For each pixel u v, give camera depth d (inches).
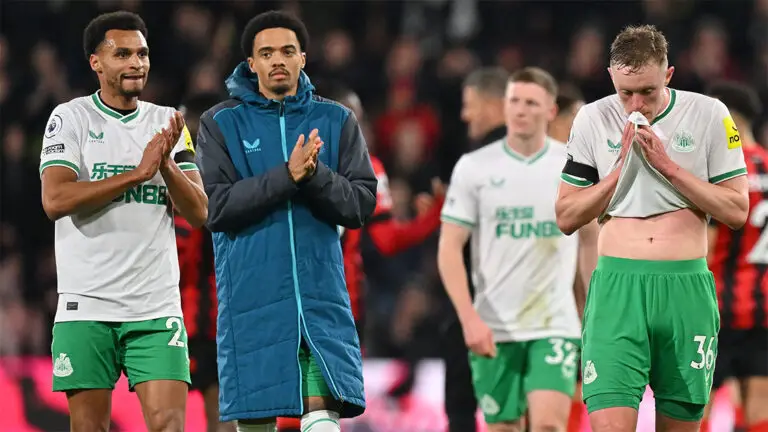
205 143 831.7
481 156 1060.5
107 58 828.6
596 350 782.5
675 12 2180.1
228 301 821.9
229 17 2101.4
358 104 1097.4
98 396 824.9
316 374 810.8
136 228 826.2
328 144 837.8
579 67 2034.9
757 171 1048.2
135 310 822.5
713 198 757.9
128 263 822.5
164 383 821.2
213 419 1051.9
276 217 815.1
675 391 781.9
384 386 1406.3
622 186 782.5
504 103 1149.7
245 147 829.8
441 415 1389.0
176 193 812.0
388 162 2007.9
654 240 781.3
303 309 809.5
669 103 783.1
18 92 1892.2
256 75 850.8
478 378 1053.2
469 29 2250.2
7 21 2060.8
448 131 2028.8
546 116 1050.1
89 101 839.7
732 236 1048.8
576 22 2207.2
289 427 1189.1
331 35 2113.7
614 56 764.0
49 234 1843.0
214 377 1043.9
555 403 1009.5
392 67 2091.5
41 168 819.4
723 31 2151.8
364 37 2225.6
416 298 1749.5
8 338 1727.4
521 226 1039.6
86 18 2071.9
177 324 834.2
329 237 827.4
